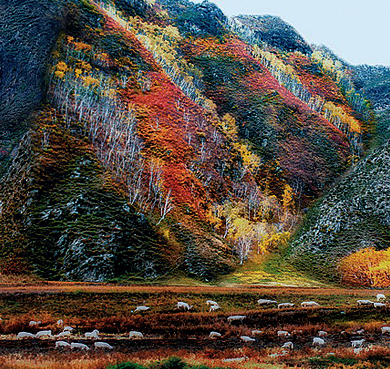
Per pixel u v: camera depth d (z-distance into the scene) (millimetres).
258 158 138500
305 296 52031
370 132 190500
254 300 49312
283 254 101438
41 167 79875
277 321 40531
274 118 166500
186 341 32750
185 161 111938
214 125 139125
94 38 146375
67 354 25922
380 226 100062
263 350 29562
